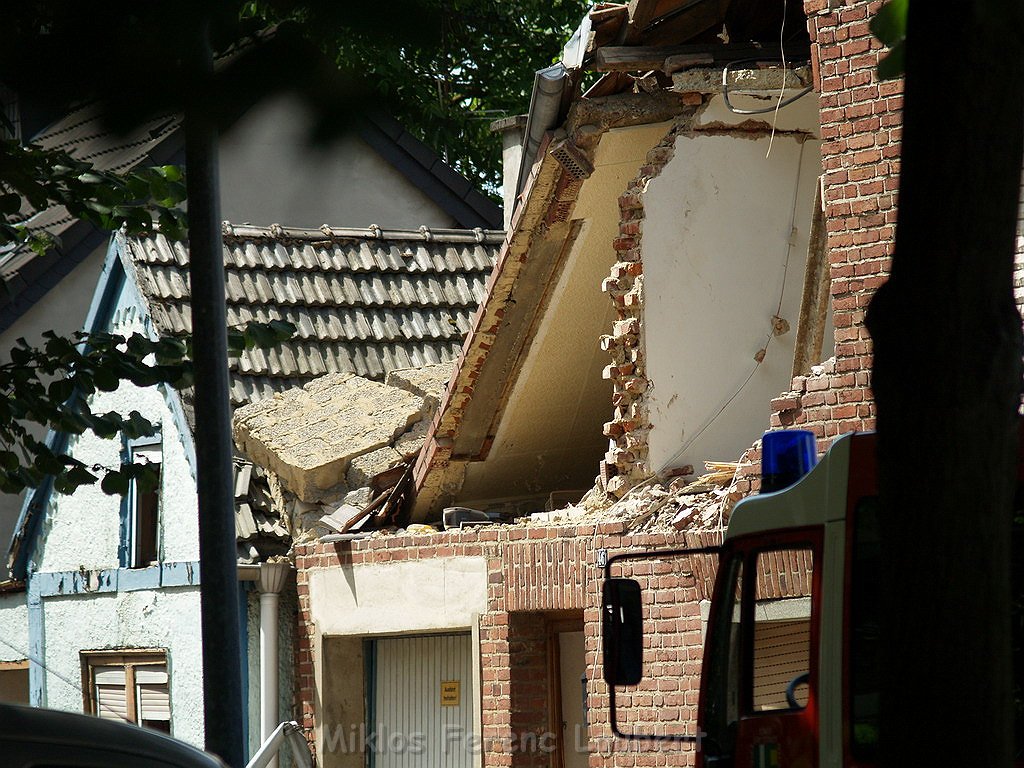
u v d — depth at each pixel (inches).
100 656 1918.1
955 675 378.6
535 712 1430.9
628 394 1402.6
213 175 948.6
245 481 1732.3
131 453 1891.0
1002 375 380.2
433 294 2143.2
